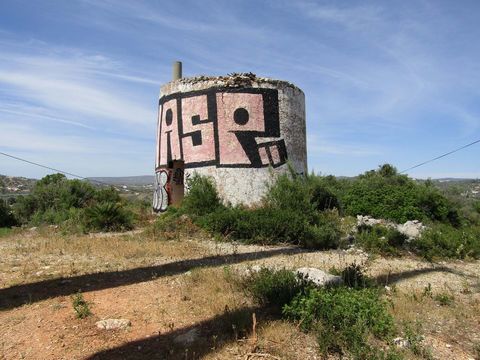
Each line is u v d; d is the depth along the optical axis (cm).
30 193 2177
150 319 564
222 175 1639
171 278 754
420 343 537
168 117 1809
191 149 1703
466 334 585
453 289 804
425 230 1340
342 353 489
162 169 1841
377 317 546
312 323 532
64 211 1858
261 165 1659
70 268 823
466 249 1198
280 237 1236
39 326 534
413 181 2306
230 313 565
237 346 491
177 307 607
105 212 1472
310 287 602
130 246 1054
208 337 512
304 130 1898
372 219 1736
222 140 1658
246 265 868
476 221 2161
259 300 620
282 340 510
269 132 1692
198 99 1708
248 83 1691
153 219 1714
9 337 504
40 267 837
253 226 1248
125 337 510
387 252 1126
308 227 1234
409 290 762
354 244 1195
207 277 740
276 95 1727
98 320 555
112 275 773
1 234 1457
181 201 1714
